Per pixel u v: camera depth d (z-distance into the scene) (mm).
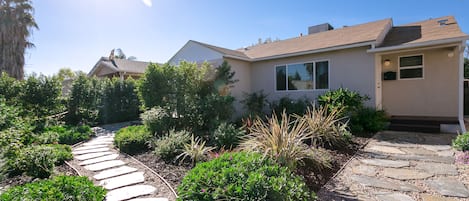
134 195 3225
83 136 7328
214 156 4434
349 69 8508
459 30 7262
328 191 3240
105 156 5320
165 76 7566
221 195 2254
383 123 7270
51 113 9117
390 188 3281
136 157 5125
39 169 3912
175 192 3295
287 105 9188
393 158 4609
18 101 8438
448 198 2947
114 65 16438
